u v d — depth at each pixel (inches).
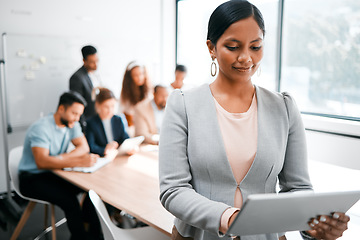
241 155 37.9
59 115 110.4
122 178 98.6
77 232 102.8
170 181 37.5
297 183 39.9
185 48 187.6
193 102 39.4
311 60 137.2
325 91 134.9
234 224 30.5
